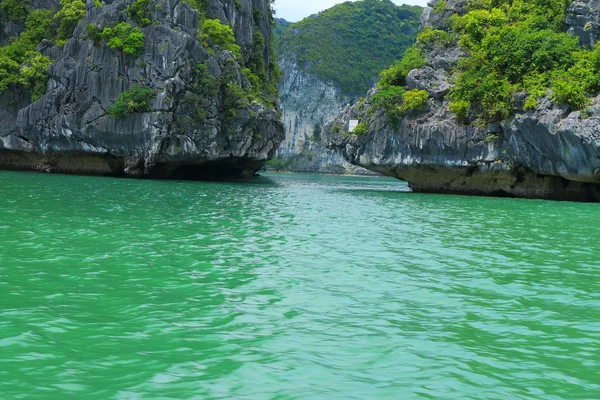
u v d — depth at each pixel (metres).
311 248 14.29
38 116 44.75
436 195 35.47
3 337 7.32
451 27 41.62
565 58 33.62
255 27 61.44
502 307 9.47
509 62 35.06
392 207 26.08
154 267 11.56
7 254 12.17
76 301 9.07
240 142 46.69
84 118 43.06
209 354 7.08
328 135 44.38
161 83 41.94
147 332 7.79
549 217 22.47
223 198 27.94
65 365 6.59
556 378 6.63
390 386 6.32
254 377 6.45
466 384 6.41
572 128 29.91
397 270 12.03
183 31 44.22
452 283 11.01
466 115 35.81
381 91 38.84
